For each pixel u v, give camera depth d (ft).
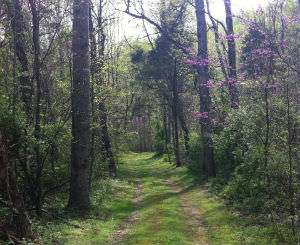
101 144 90.38
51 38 57.06
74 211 57.00
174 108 145.38
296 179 49.24
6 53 51.29
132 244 42.60
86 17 59.47
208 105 92.32
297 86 47.65
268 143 52.42
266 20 52.24
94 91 71.26
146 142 279.69
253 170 58.08
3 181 38.47
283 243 41.42
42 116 53.11
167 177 113.39
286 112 49.98
